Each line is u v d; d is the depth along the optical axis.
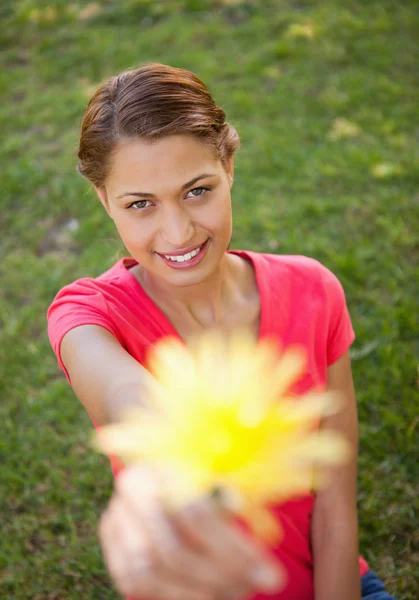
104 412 1.03
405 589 2.08
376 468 2.43
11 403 2.82
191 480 0.46
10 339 3.09
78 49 5.21
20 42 5.41
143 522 0.50
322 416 1.57
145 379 1.05
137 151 1.21
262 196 3.76
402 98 4.41
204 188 1.26
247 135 4.20
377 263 3.27
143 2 5.68
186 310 1.50
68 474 2.56
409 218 3.52
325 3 5.49
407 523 2.26
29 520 2.41
